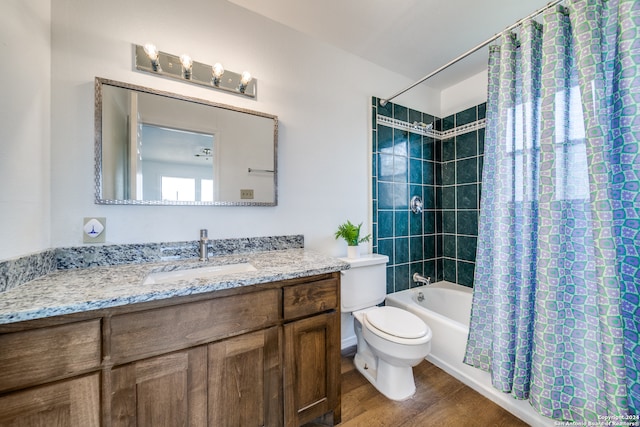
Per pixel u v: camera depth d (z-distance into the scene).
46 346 0.67
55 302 0.69
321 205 1.81
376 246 2.07
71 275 0.98
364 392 1.45
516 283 1.27
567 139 1.14
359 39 1.79
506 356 1.25
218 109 1.41
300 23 1.64
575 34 1.07
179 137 1.31
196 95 1.36
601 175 0.98
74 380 0.69
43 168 1.01
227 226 1.45
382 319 1.49
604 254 0.96
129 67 1.21
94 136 1.12
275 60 1.61
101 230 1.14
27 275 0.88
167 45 1.29
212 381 0.89
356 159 1.98
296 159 1.70
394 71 2.20
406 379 1.43
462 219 2.37
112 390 0.74
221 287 0.88
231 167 1.45
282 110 1.64
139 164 1.21
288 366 1.05
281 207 1.64
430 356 1.74
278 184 1.62
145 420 0.78
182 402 0.84
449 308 2.21
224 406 0.92
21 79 0.89
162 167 1.27
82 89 1.11
